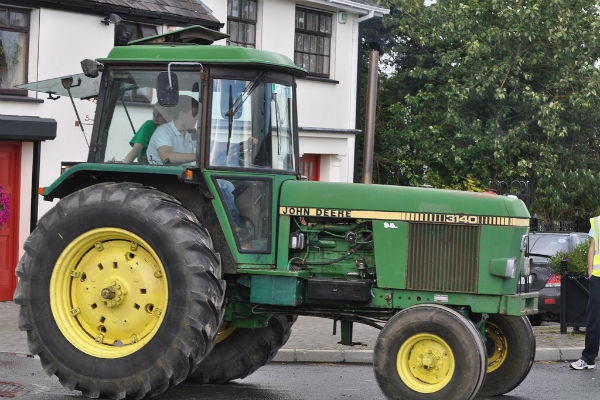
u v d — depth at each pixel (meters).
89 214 8.96
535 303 9.48
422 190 9.27
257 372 11.26
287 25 21.22
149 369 8.69
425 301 9.19
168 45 9.52
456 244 9.14
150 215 8.77
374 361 8.79
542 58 24.78
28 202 16.45
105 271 9.05
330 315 9.45
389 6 27.50
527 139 25.50
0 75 16.22
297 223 9.34
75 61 17.02
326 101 22.08
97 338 9.02
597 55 25.45
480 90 24.52
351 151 22.56
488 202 9.15
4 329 13.41
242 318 9.55
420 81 27.69
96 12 17.22
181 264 8.64
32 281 9.11
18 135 15.76
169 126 9.17
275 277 9.02
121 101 9.34
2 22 16.19
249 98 9.19
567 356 13.18
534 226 19.45
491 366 10.04
